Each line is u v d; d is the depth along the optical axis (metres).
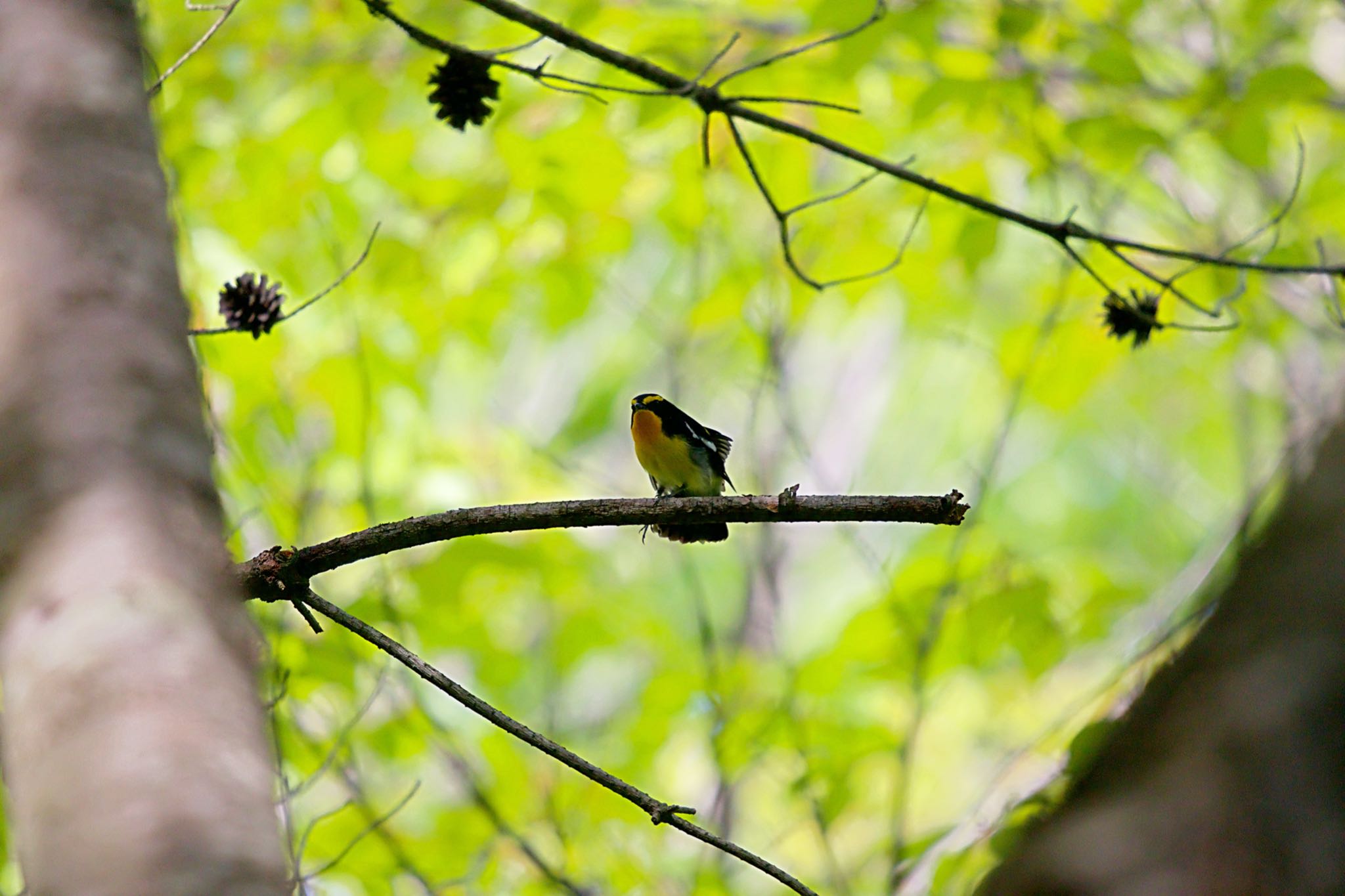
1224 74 10.38
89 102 2.68
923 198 11.97
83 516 2.07
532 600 12.68
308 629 10.24
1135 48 10.86
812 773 9.71
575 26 10.87
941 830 9.10
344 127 11.76
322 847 8.67
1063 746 7.20
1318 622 2.18
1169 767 2.17
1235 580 2.38
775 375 10.89
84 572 1.99
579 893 8.66
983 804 7.93
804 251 12.49
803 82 11.24
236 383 10.52
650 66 7.23
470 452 14.25
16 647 1.93
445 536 5.59
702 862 10.21
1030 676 10.72
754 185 12.04
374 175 12.22
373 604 9.55
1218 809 2.08
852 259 12.48
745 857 4.80
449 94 7.93
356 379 11.64
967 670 12.01
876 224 12.41
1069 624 10.91
